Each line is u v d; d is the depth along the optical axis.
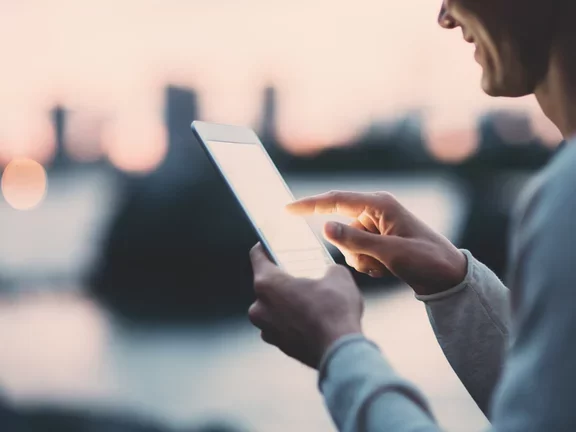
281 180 1.47
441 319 1.40
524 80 1.04
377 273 1.47
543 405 0.80
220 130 1.45
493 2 1.02
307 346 1.00
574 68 1.00
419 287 1.41
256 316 1.06
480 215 12.58
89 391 6.71
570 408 0.78
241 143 1.47
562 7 0.99
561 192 0.83
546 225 0.83
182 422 5.90
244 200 1.33
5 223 23.70
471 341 1.39
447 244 1.42
